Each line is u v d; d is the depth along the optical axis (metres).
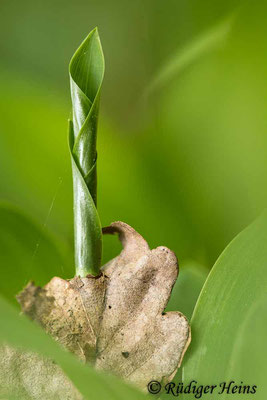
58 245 0.45
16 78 0.75
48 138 0.68
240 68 0.75
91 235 0.40
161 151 0.75
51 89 0.80
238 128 0.73
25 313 0.39
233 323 0.39
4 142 0.67
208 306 0.40
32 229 0.44
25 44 1.03
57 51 1.03
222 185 0.71
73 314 0.40
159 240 0.68
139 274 0.40
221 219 0.71
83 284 0.40
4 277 0.43
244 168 0.71
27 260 0.44
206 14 0.81
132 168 0.71
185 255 0.68
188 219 0.70
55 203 0.67
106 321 0.40
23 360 0.38
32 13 1.03
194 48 0.76
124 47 0.94
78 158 0.39
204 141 0.73
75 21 1.02
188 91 0.76
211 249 0.70
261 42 0.74
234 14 0.75
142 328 0.39
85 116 0.39
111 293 0.40
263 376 0.38
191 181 0.72
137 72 0.94
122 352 0.39
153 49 0.91
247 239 0.40
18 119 0.68
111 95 0.94
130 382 0.39
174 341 0.39
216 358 0.39
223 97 0.74
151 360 0.39
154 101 0.78
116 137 0.74
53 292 0.40
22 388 0.38
